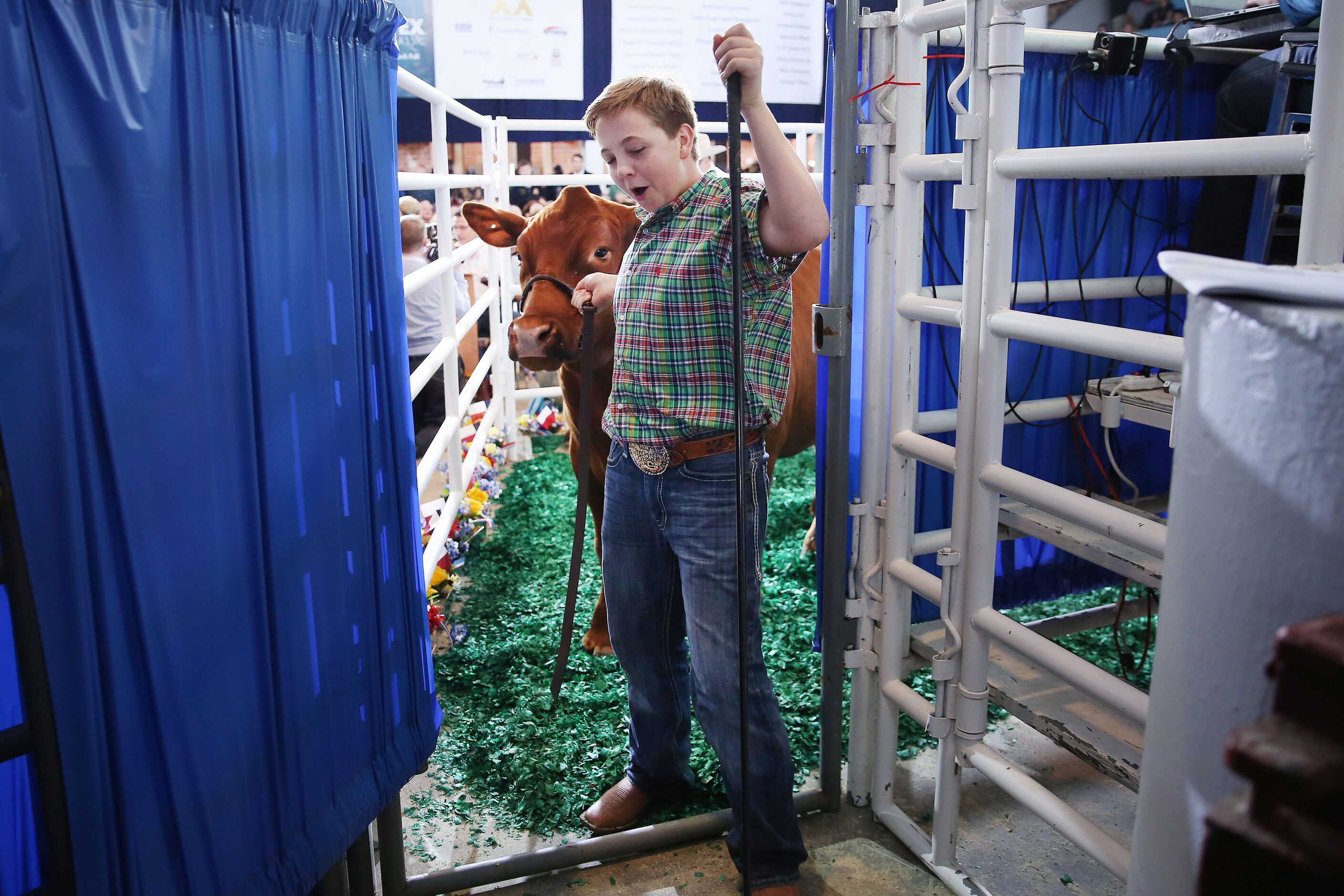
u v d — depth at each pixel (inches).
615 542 70.9
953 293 89.2
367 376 60.7
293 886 52.9
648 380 63.4
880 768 80.4
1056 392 102.9
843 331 73.2
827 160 74.7
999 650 84.5
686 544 65.5
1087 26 209.5
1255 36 86.3
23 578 34.9
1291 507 24.0
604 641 111.0
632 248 64.6
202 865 46.6
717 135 250.8
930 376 92.0
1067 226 99.3
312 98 52.1
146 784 43.6
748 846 60.4
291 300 50.9
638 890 74.4
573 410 98.4
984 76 58.8
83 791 39.8
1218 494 26.1
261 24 47.0
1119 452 108.7
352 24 55.7
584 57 241.8
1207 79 102.3
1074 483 107.9
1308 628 21.1
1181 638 28.0
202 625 45.9
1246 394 25.0
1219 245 98.3
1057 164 54.4
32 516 37.1
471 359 239.5
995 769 66.5
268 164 48.0
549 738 94.7
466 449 177.2
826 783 82.7
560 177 191.8
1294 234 86.1
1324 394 22.9
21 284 35.9
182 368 43.4
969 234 61.5
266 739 51.3
